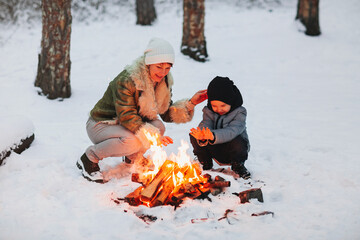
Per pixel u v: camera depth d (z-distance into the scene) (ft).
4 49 34.81
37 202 9.32
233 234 8.22
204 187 10.01
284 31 38.37
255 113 18.74
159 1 50.55
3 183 10.21
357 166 11.61
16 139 11.92
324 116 18.02
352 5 46.06
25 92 21.12
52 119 17.52
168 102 11.12
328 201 9.59
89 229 8.33
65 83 20.65
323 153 12.98
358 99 20.97
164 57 9.74
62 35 19.98
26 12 43.80
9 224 8.44
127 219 8.63
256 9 49.39
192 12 29.43
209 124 11.04
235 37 37.76
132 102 10.24
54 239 7.97
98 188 10.21
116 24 44.52
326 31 38.91
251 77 26.50
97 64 29.48
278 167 11.82
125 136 10.39
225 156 11.08
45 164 11.51
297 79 25.99
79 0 47.67
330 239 8.03
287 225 8.58
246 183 10.57
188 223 8.65
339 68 28.63
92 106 19.80
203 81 24.90
